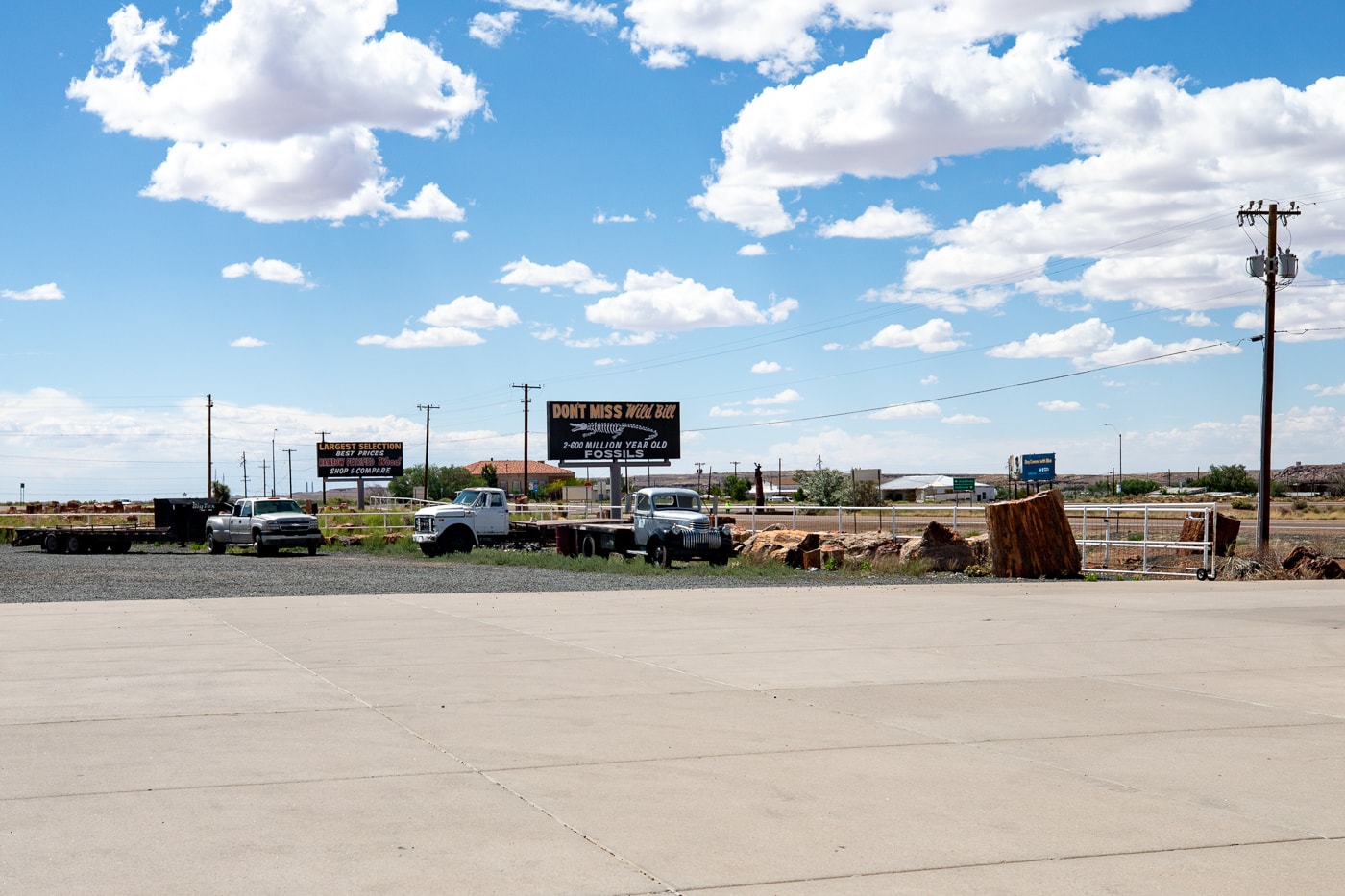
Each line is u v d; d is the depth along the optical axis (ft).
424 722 28.71
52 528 138.92
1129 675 36.83
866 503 274.98
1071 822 20.01
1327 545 115.75
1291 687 34.53
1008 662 39.75
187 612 57.26
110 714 29.76
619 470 194.49
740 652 42.06
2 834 19.21
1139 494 395.96
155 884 16.71
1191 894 16.44
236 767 23.93
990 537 86.12
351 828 19.57
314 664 38.83
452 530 120.88
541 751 25.52
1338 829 19.66
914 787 22.41
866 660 40.16
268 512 132.16
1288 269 118.93
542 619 53.42
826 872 17.37
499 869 17.47
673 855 18.17
